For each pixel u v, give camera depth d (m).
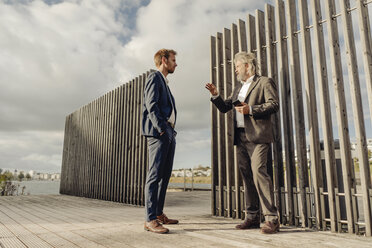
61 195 7.48
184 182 10.31
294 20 2.73
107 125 6.43
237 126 2.38
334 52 2.32
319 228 2.28
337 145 2.52
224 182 3.26
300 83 2.62
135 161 5.19
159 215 2.43
